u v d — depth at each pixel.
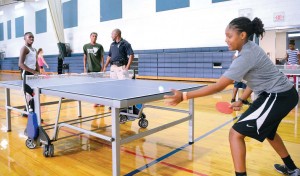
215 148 2.56
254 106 1.61
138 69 10.30
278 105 1.54
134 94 1.90
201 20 8.80
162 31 9.84
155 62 9.66
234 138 1.60
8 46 18.34
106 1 11.42
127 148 2.59
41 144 2.45
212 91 1.48
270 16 7.48
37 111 2.43
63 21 13.63
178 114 4.13
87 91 2.10
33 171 2.05
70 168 2.12
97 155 2.43
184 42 9.30
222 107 1.86
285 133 3.04
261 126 1.54
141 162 2.24
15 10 16.97
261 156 2.34
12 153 2.46
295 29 7.40
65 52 13.02
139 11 10.37
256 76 1.57
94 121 3.72
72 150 2.56
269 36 8.55
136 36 10.65
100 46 4.77
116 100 1.67
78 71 12.12
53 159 2.32
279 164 2.07
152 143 2.74
